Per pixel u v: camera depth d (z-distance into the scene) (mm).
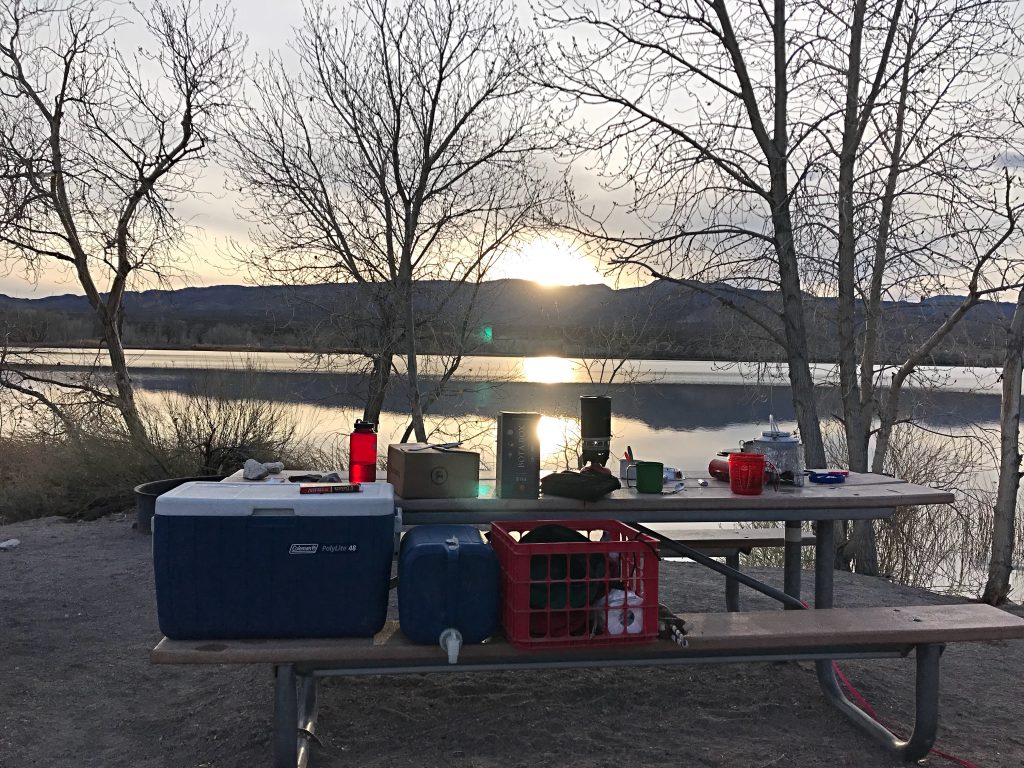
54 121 11875
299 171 9633
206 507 2859
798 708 3811
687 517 3477
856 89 7141
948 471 8633
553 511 3365
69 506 9125
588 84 7152
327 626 2943
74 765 3254
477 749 3340
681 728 3566
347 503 2920
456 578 2914
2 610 5371
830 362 7551
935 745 3514
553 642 2934
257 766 3193
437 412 10203
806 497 3543
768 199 6934
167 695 4027
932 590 7059
